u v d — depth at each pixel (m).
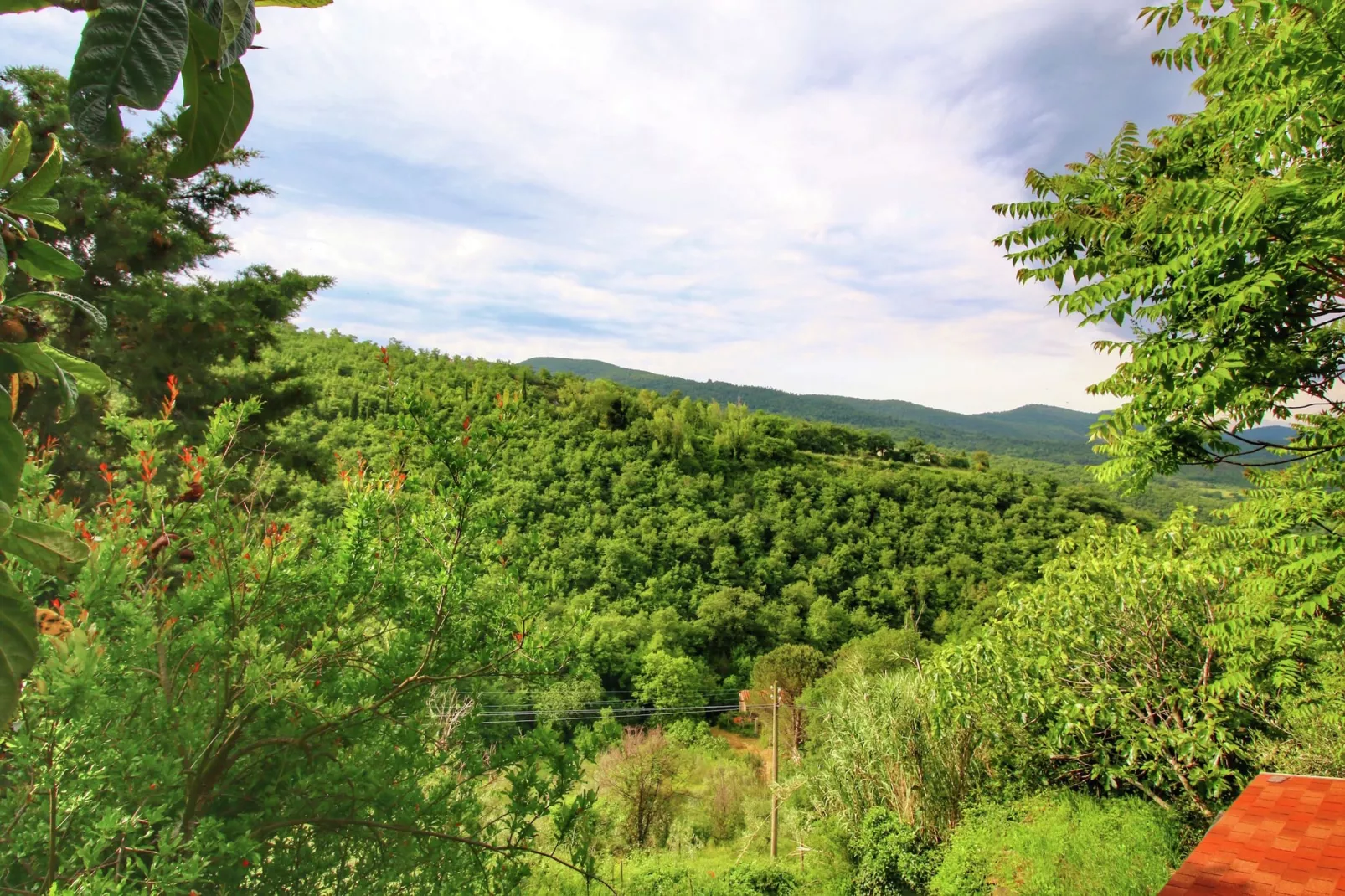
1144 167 3.75
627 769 16.48
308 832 3.09
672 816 16.45
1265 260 3.15
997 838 7.92
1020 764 8.94
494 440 3.74
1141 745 7.20
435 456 3.66
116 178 9.77
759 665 30.94
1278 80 2.87
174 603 2.91
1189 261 3.18
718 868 12.05
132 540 2.80
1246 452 3.76
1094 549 8.44
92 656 2.21
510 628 3.66
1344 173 2.74
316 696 2.93
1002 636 8.00
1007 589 8.68
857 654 24.92
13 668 0.65
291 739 3.01
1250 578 4.08
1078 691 7.87
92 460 8.10
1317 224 2.80
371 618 3.64
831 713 11.93
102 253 8.64
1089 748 8.30
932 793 9.57
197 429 9.50
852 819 10.66
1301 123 2.82
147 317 8.83
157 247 9.33
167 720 2.74
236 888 2.79
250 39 0.58
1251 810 3.29
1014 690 7.78
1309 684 6.09
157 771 2.45
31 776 2.21
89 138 0.43
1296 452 3.61
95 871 2.02
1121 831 6.99
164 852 2.14
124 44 0.44
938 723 8.38
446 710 4.23
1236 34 3.01
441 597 3.51
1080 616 7.78
